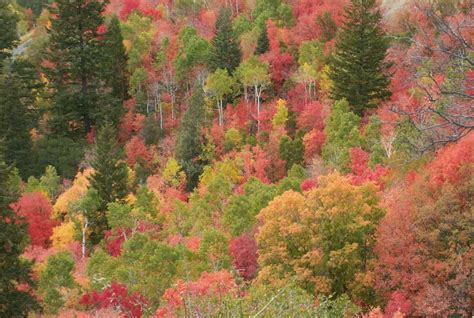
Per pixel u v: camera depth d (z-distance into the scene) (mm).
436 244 23656
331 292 26094
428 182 25703
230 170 54125
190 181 59219
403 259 23828
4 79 62500
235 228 34312
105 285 10852
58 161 61562
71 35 74438
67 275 28234
